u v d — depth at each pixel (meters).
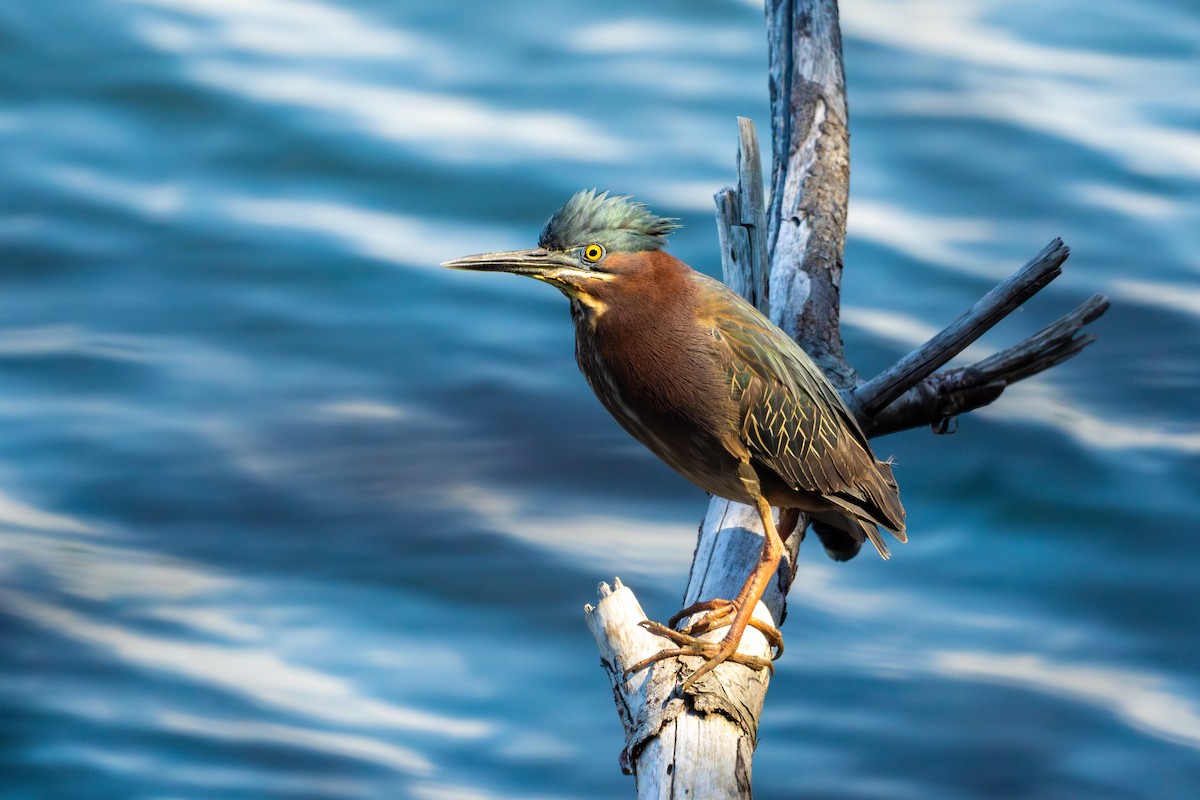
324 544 14.66
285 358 17.45
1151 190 19.77
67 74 22.48
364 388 17.02
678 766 5.98
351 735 12.49
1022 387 16.88
